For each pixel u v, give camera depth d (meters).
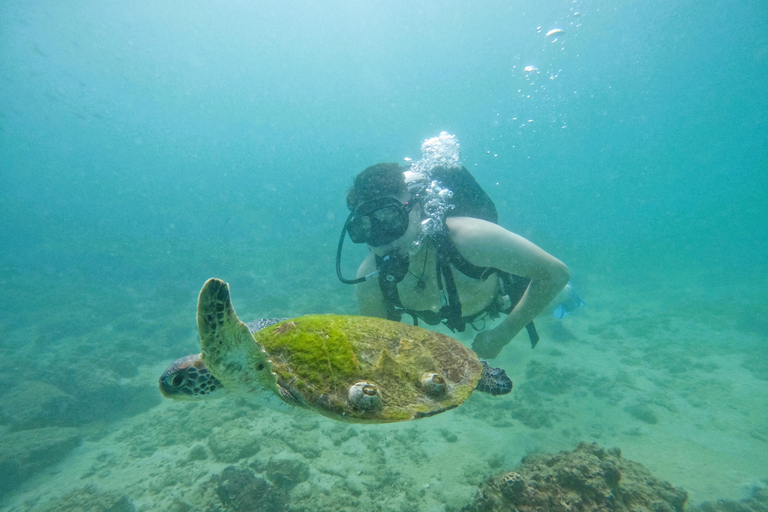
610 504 2.58
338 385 1.68
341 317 2.22
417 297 3.22
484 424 5.77
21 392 6.55
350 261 19.58
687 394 6.79
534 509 2.58
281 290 15.21
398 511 3.81
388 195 2.89
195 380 1.87
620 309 13.02
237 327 1.34
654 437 5.36
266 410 5.96
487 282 3.18
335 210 45.19
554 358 8.68
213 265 18.91
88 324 11.15
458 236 2.84
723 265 19.77
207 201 58.44
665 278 18.03
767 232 34.66
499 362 8.45
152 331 10.61
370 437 5.23
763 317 10.11
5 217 38.66
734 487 4.06
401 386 1.77
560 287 2.69
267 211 46.38
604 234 39.78
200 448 4.89
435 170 3.86
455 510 3.78
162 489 4.33
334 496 3.94
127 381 7.64
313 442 5.02
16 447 5.14
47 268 19.06
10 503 4.51
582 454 2.93
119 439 5.76
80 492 4.19
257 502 3.50
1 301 13.15
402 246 2.97
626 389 7.01
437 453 4.92
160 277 17.50
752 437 5.23
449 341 2.32
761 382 6.94
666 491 2.84
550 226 36.91
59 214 43.53
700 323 10.72
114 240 27.19
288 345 1.89
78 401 6.38
